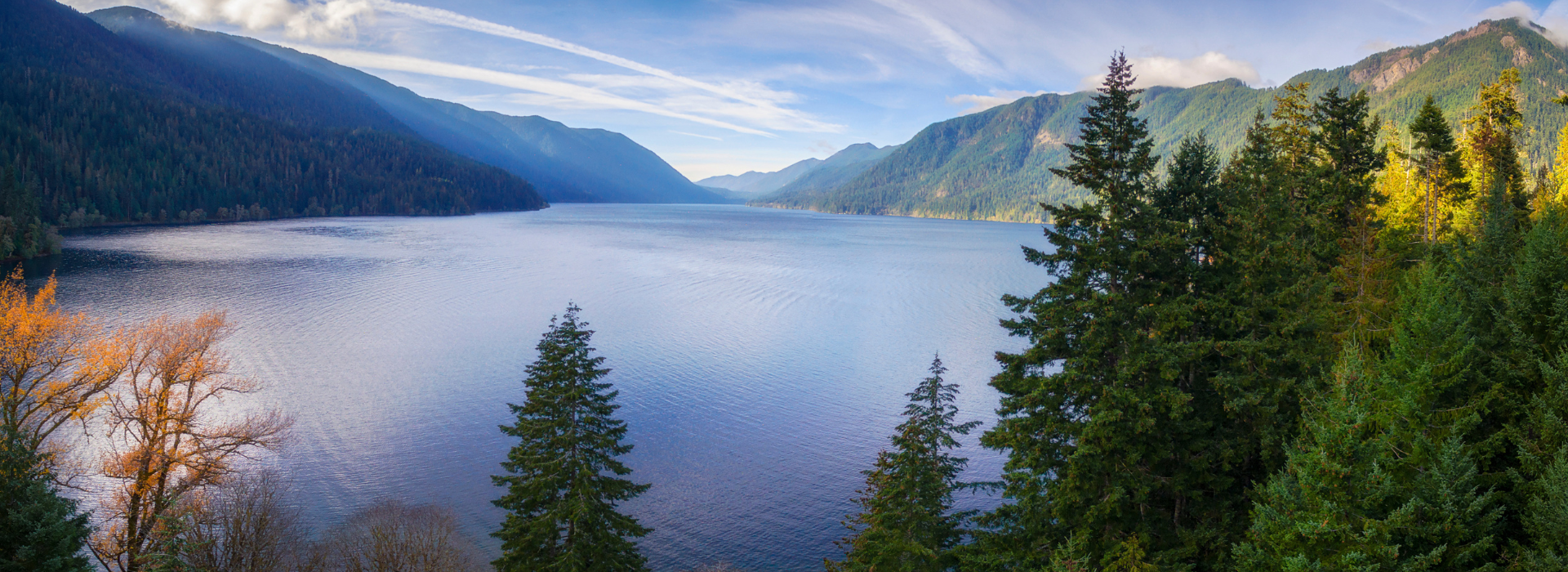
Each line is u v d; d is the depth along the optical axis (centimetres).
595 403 2884
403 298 10781
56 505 2414
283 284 11656
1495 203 3828
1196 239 2836
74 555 2608
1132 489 2536
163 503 3212
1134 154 2550
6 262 13038
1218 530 2428
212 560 3053
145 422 3303
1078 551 2469
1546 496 1928
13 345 3103
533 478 2797
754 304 11081
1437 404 2366
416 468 4800
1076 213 2616
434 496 4425
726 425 5772
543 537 2786
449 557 3609
